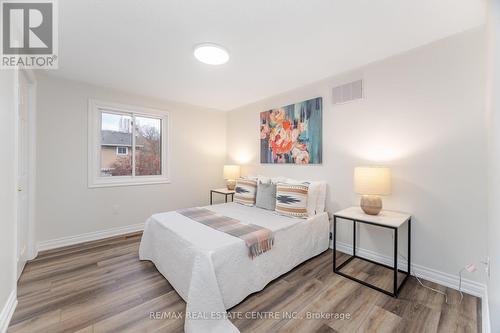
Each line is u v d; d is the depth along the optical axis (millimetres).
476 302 1743
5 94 1479
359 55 2264
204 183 4309
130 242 3010
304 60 2363
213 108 4375
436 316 1601
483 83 1787
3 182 1454
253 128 3971
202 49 2064
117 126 3395
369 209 2154
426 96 2070
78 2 1488
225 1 1492
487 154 1703
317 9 1574
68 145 2895
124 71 2641
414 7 1557
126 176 3490
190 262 1695
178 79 2893
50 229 2770
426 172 2082
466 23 1745
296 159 3189
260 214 2686
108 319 1568
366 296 1845
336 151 2768
